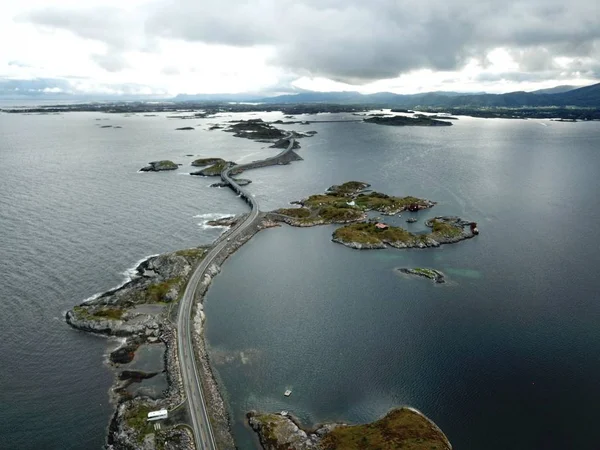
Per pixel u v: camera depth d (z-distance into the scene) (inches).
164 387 3216.0
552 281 4906.5
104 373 3361.2
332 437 2812.5
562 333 3922.2
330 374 3447.3
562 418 2970.0
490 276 5054.1
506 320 4141.2
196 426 2819.9
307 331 4018.2
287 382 3358.8
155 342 3740.2
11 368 3378.4
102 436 2792.8
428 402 3137.3
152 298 4333.2
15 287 4522.6
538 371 3435.0
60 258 5265.8
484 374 3412.9
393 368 3503.9
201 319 4165.8
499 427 2898.6
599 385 3267.7
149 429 2787.9
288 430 2859.3
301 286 4886.8
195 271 4987.7
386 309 4387.3
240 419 2994.6
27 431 2817.4
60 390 3174.2
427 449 2655.0
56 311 4141.2
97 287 4596.5
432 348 3747.5
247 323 4146.2
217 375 3425.2
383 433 2817.4
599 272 5108.3
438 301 4522.6
